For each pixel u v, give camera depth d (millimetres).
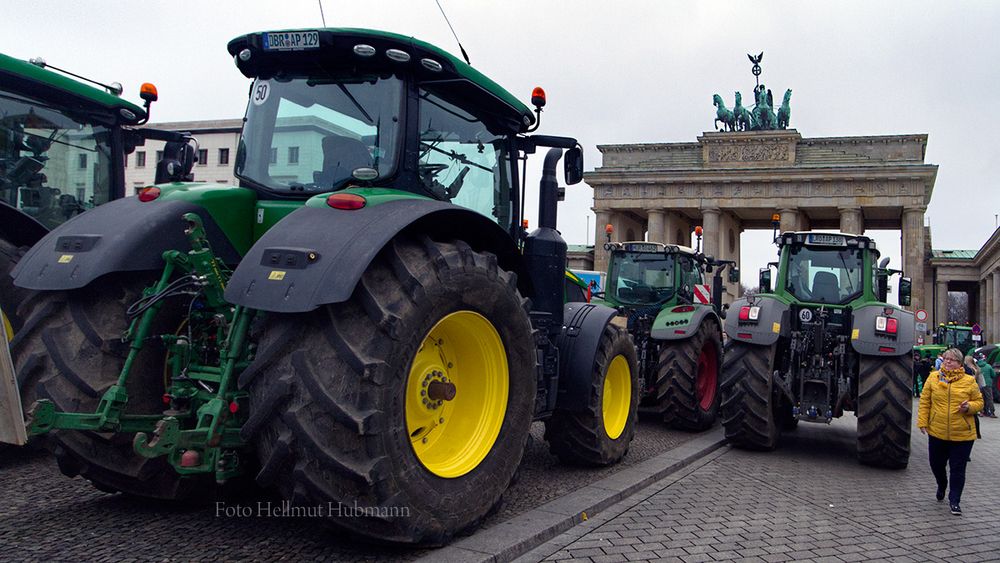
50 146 7285
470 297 4168
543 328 5758
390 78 4605
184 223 4270
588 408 6289
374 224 3781
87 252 4043
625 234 65062
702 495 6406
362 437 3535
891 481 7922
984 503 7215
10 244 6016
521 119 5746
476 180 5277
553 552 4473
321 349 3555
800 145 58375
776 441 9977
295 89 4750
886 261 11086
